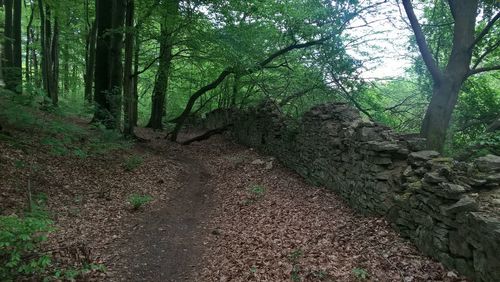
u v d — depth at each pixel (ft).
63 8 60.85
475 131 42.16
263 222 25.09
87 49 74.59
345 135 28.40
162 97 82.38
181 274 18.63
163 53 53.11
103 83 49.37
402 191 20.40
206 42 51.06
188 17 48.55
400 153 22.52
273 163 44.88
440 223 16.12
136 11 56.34
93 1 73.72
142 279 17.83
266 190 33.55
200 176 42.52
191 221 27.14
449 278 14.55
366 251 18.37
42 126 34.60
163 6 46.42
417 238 17.85
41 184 27.61
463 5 31.60
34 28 87.97
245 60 52.54
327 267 16.99
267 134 51.70
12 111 31.53
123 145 43.52
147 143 57.31
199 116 98.94
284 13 49.78
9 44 55.26
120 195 30.96
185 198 33.40
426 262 16.20
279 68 59.36
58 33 70.95
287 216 25.76
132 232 23.93
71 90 95.35
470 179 16.56
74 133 40.98
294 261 18.06
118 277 17.70
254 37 54.03
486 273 12.93
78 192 28.96
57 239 20.45
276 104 53.42
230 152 57.21
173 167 44.29
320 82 53.36
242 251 20.51
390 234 19.83
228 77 72.13
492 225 12.74
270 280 16.63
